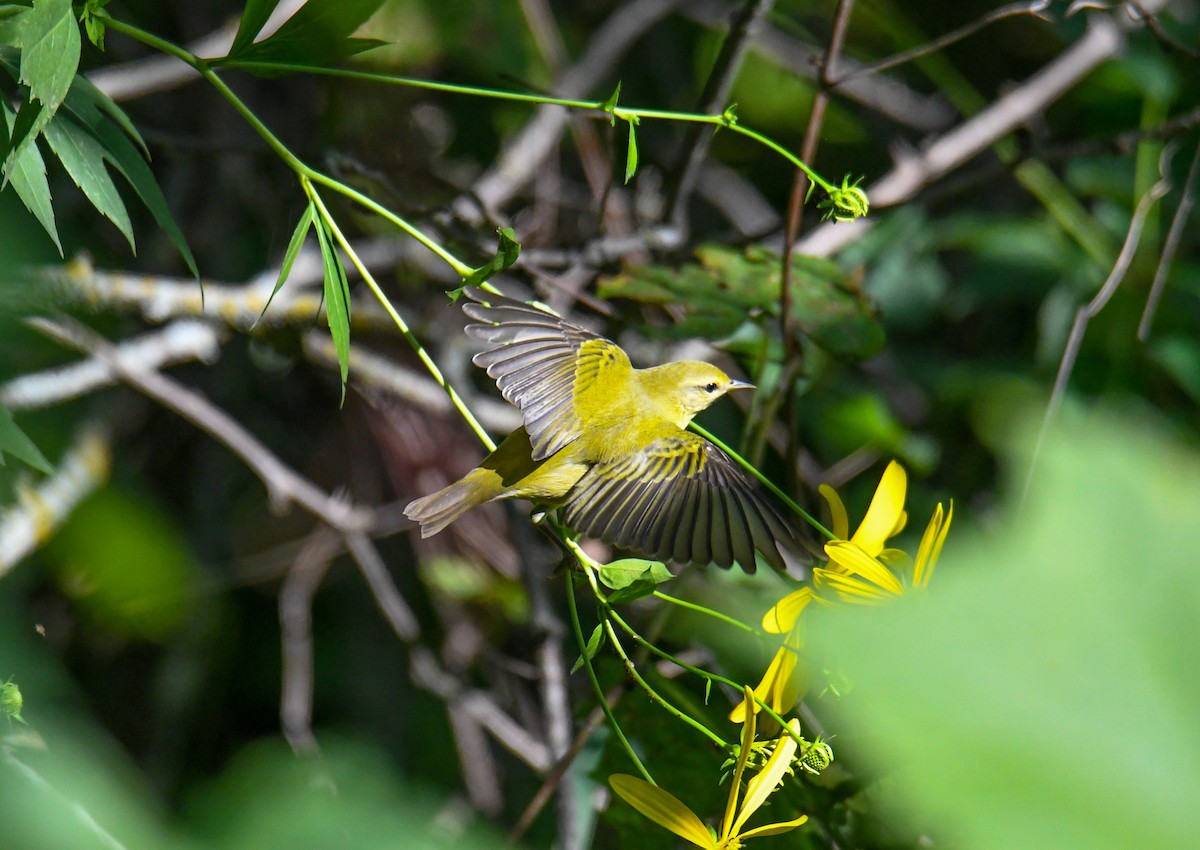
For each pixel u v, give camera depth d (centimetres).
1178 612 111
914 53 698
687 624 702
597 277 886
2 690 521
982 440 1027
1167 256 830
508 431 980
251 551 1142
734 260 793
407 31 1098
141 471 1101
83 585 991
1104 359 988
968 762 104
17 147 449
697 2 1297
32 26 439
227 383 1137
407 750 1094
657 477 515
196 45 1030
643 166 1251
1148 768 107
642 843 656
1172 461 120
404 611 976
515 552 1039
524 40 1165
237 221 1120
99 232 1066
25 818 417
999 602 110
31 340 931
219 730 1083
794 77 1286
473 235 815
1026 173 1020
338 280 491
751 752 438
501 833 972
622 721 657
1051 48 1278
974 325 1215
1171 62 996
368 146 1085
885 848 582
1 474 879
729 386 575
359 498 1101
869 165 1297
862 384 1048
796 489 724
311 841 451
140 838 462
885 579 397
